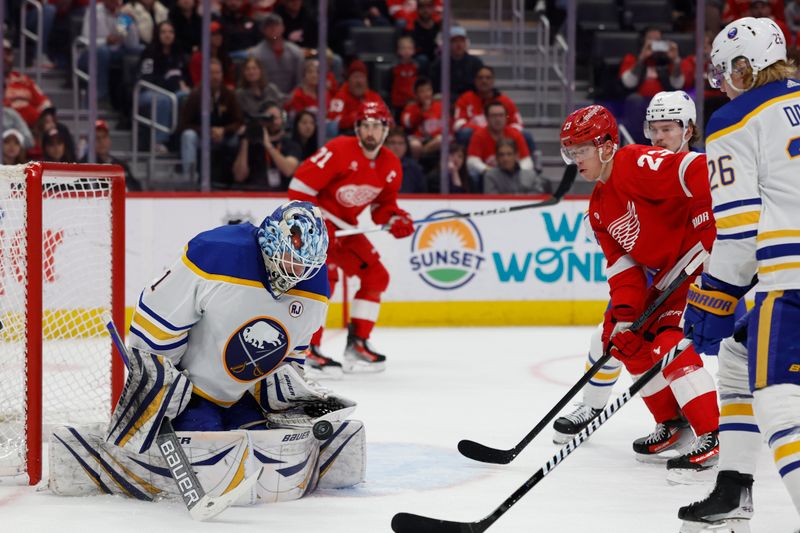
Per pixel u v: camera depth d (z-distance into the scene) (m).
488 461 12.04
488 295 27.67
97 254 21.02
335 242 20.03
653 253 11.88
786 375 8.08
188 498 9.52
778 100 8.32
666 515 9.97
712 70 8.81
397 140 27.72
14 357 12.76
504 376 19.61
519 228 27.69
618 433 14.27
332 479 11.00
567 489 11.10
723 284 8.43
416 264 27.31
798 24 33.78
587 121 11.66
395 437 13.90
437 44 31.38
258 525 9.46
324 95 27.34
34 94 28.45
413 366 20.94
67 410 14.50
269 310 9.94
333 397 10.80
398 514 8.70
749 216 8.19
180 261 9.83
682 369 11.55
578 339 25.16
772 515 10.02
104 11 30.22
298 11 30.80
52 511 9.90
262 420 10.93
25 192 11.34
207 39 26.62
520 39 33.44
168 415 9.90
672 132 13.33
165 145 28.30
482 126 29.16
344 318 27.22
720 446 8.80
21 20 30.88
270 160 27.69
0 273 12.62
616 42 32.88
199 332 10.09
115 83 30.03
